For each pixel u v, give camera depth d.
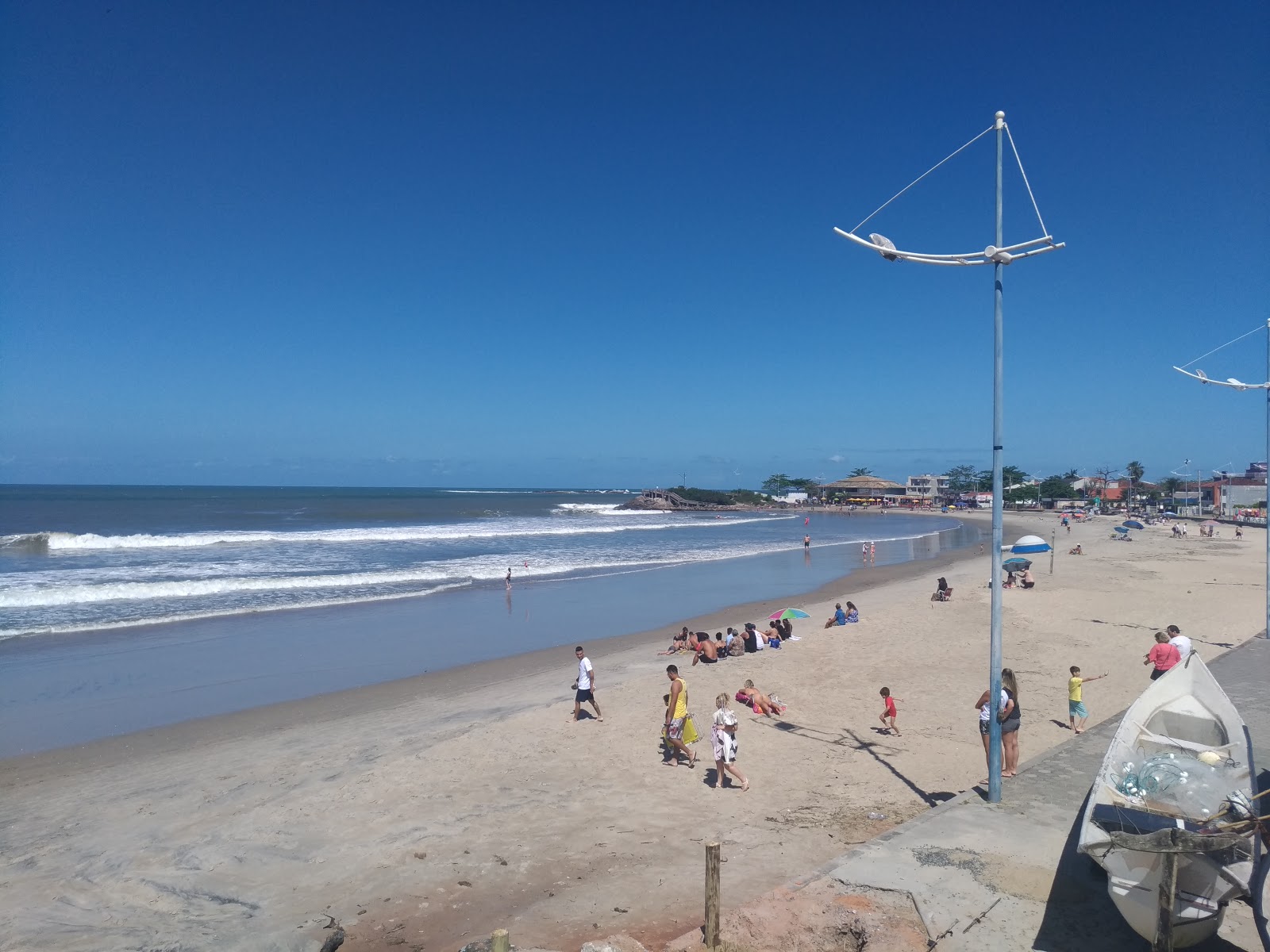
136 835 9.67
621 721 14.02
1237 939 6.16
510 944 6.84
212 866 8.77
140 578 33.59
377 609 27.91
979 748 12.40
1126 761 7.23
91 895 8.13
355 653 21.14
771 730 13.46
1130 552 49.00
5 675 18.25
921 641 20.50
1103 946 5.92
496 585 34.50
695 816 9.94
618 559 47.41
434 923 7.45
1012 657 18.72
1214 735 7.80
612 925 7.21
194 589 30.55
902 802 10.19
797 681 16.75
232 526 71.38
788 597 32.47
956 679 16.77
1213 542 58.38
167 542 50.03
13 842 9.52
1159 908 5.62
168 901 7.98
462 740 12.99
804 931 6.25
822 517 123.25
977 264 8.90
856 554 53.16
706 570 41.94
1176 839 5.59
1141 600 27.14
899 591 33.97
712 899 6.23
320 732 14.27
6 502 115.12
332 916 7.63
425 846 9.20
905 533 79.06
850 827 9.36
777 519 115.88
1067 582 33.03
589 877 8.31
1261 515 98.62
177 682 17.86
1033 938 6.04
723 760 10.84
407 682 18.08
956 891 6.76
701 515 129.12
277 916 7.62
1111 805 6.60
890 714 13.41
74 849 9.27
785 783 11.05
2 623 23.95
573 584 35.66
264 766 12.31
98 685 17.48
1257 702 13.46
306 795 10.84
